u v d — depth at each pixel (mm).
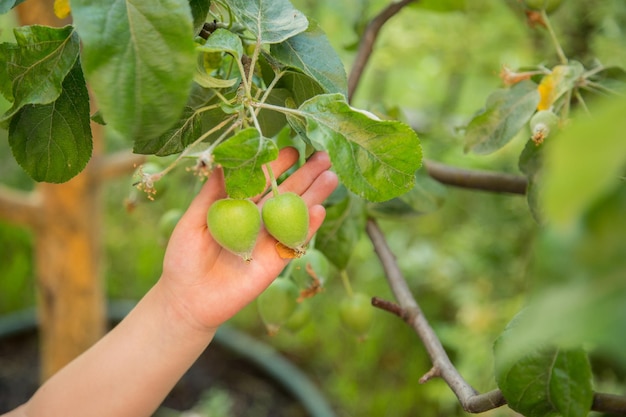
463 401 413
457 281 1197
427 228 1281
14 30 380
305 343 1235
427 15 1101
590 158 162
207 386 1104
